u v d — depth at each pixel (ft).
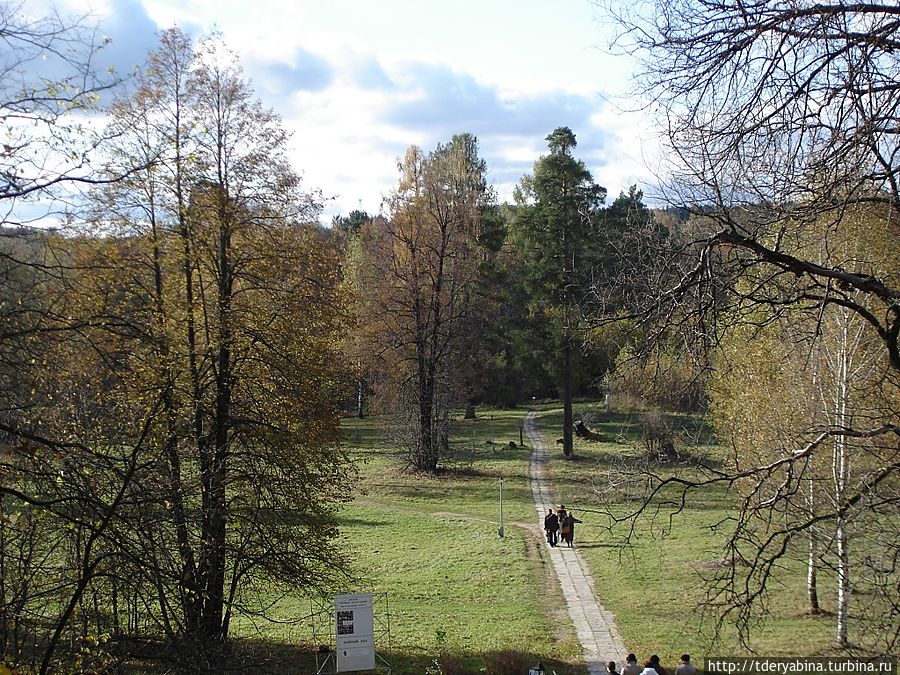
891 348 26.66
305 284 74.38
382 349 162.81
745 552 76.33
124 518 33.60
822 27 23.52
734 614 59.11
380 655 67.31
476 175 196.95
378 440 211.61
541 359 169.89
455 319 176.14
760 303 27.94
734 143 26.03
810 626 64.03
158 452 51.88
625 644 67.15
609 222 133.59
